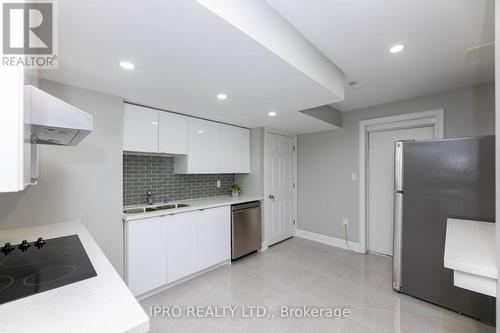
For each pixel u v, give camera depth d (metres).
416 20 1.46
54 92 1.78
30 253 1.14
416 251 2.17
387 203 3.37
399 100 3.07
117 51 1.32
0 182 0.58
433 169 2.06
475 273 0.93
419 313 1.99
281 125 3.50
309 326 1.84
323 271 2.83
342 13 1.40
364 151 3.45
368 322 1.88
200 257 2.68
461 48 1.79
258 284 2.50
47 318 0.65
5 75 0.58
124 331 0.61
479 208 1.86
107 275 0.92
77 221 1.84
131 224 2.12
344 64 2.05
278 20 1.38
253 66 1.52
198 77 1.70
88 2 0.92
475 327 1.81
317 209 4.01
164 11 0.99
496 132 0.88
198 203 2.94
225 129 3.32
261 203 3.61
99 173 2.02
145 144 2.41
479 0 1.28
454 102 2.66
